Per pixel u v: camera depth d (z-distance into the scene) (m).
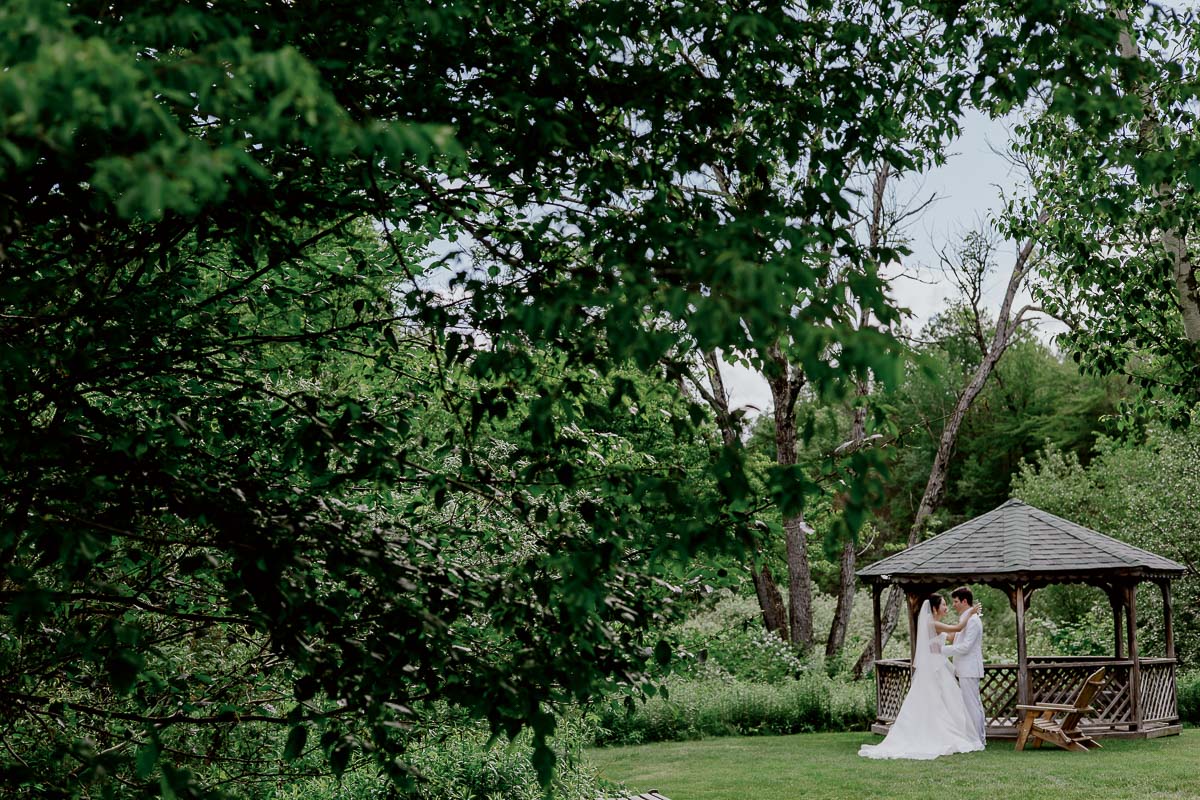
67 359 3.36
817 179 4.04
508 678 3.33
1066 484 28.58
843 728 17.16
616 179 3.67
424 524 4.41
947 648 14.12
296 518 3.47
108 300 3.59
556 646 3.52
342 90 3.31
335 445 3.62
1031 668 14.98
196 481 3.46
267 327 5.00
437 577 3.69
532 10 3.75
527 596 3.66
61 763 3.64
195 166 1.93
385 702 3.38
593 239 3.70
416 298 3.88
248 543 3.31
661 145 3.86
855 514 3.00
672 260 3.20
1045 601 25.95
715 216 3.68
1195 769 11.52
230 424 3.93
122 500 3.32
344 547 3.44
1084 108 3.82
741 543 3.44
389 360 4.58
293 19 3.17
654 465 4.00
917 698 13.74
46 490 3.25
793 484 3.20
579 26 3.68
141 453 3.34
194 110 3.05
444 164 3.82
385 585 3.41
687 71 3.65
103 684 4.26
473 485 3.92
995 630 29.09
